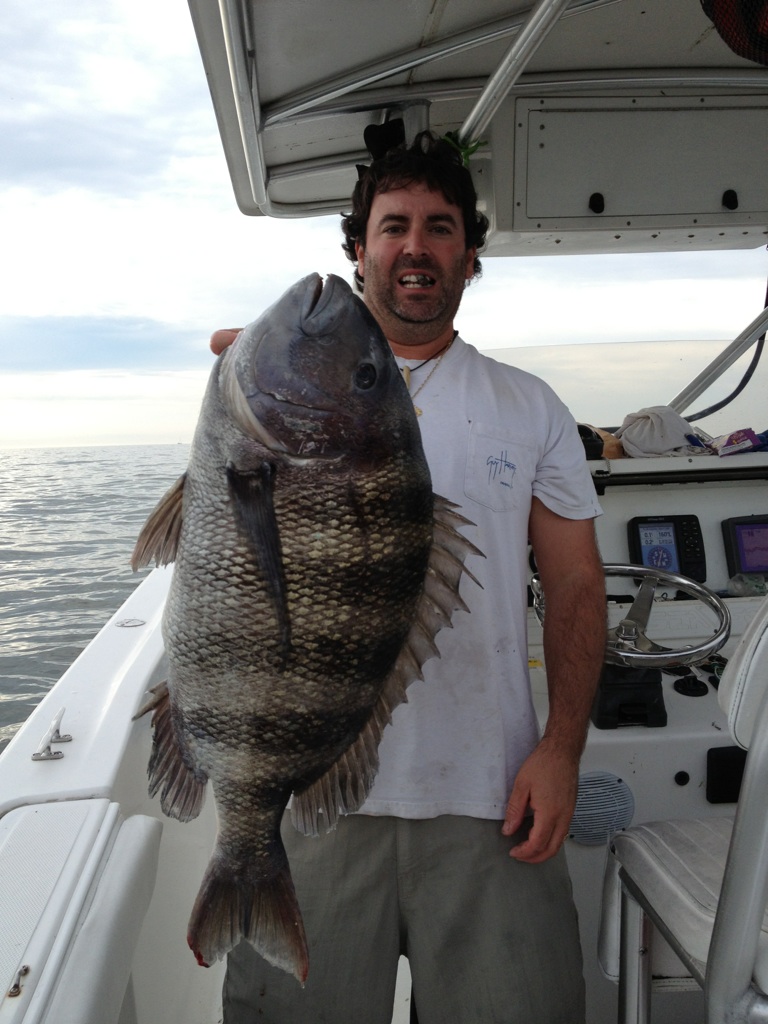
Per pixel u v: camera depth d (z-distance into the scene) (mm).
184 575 1214
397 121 2311
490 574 1654
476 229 1874
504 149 2625
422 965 1596
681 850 1573
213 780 1275
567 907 1631
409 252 1692
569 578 1745
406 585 1253
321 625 1205
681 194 2682
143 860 1368
